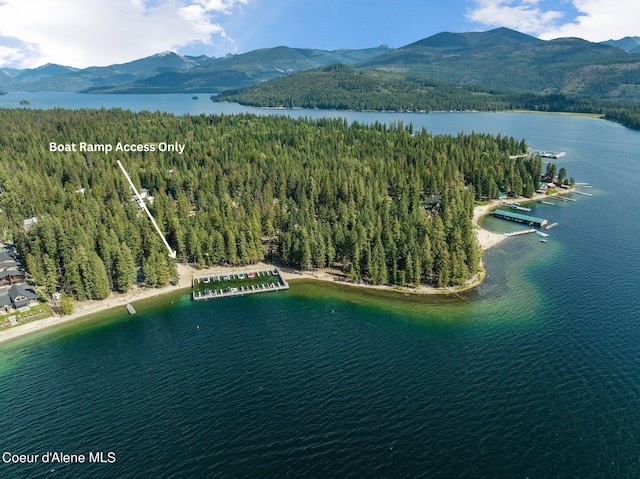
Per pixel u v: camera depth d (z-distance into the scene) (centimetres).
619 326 12312
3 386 10575
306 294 15050
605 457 8156
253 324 13188
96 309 14125
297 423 9131
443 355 11331
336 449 8475
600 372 10406
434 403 9581
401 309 13850
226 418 9338
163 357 11600
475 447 8444
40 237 16375
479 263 16338
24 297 14050
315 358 11369
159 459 8350
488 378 10350
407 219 18038
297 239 16750
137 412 9588
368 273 15762
